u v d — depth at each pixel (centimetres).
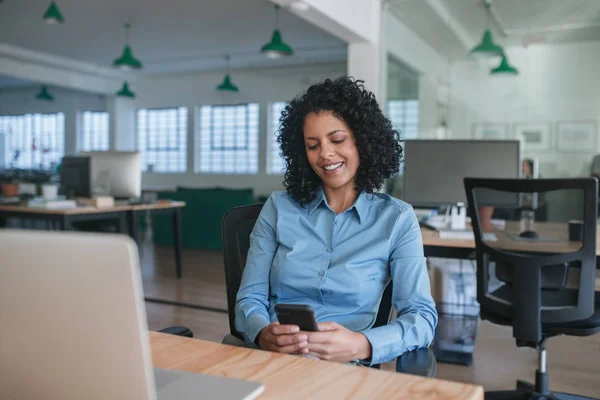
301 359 90
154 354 93
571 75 465
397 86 540
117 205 481
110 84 1215
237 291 157
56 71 1088
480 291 233
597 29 454
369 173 143
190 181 1221
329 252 139
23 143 1444
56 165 1339
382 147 143
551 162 476
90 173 484
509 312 220
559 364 292
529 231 272
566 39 465
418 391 76
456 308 328
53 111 1388
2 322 62
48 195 460
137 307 55
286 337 111
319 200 144
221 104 1176
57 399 62
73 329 59
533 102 479
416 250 136
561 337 337
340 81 145
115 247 55
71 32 849
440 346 296
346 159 140
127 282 55
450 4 506
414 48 527
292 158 148
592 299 209
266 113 1132
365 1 519
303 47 945
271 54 693
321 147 139
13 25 811
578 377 273
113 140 1248
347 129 140
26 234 58
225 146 1188
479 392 77
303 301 139
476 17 495
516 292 214
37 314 60
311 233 142
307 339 110
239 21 782
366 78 545
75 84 1132
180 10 732
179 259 524
